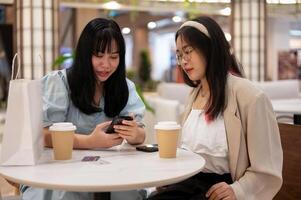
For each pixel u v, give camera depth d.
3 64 5.20
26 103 1.40
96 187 1.15
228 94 1.69
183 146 1.80
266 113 1.64
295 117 3.34
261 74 5.07
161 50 16.22
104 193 1.51
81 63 1.79
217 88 1.68
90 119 1.86
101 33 1.73
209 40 1.68
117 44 1.78
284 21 9.20
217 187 1.57
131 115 1.76
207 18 1.72
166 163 1.43
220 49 1.68
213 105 1.69
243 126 1.66
